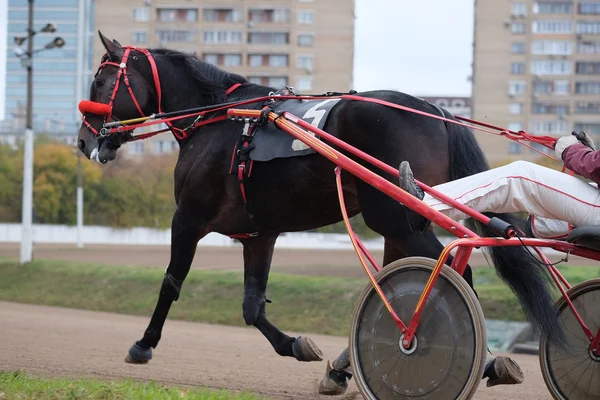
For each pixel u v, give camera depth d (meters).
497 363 4.50
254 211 5.46
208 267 21.38
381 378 4.43
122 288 16.38
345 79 50.94
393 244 4.92
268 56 50.78
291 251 32.78
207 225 5.80
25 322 11.41
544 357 4.86
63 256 26.72
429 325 4.27
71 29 95.19
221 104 5.71
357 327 4.53
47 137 51.06
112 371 6.61
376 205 4.84
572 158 4.27
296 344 5.59
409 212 4.73
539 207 4.26
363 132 4.92
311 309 13.40
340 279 14.75
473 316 4.11
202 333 11.09
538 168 4.25
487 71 50.47
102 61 6.38
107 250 31.75
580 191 4.18
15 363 6.93
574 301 4.76
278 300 13.98
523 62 50.38
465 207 4.23
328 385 5.34
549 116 50.25
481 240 4.11
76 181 45.47
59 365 6.87
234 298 14.59
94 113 6.24
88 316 13.66
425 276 4.31
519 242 4.17
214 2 49.69
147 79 6.21
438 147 4.86
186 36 49.78
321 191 5.15
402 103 4.95
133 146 48.28
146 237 45.06
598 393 4.63
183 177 5.82
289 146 5.17
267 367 7.25
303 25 50.88
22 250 20.41
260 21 50.78
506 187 4.27
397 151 4.81
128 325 11.79
